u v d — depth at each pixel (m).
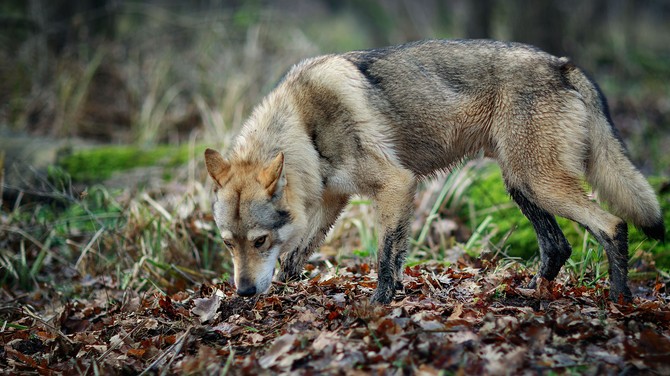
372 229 13.05
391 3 38.41
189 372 7.20
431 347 6.82
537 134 9.13
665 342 6.75
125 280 11.66
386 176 9.20
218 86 20.77
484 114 9.53
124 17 27.16
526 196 9.41
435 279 9.43
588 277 10.35
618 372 6.45
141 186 14.86
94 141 19.45
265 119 9.37
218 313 8.96
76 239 13.75
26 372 8.23
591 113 9.30
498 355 6.66
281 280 9.99
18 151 16.88
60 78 20.41
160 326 8.96
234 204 8.60
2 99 20.84
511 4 27.78
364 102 9.26
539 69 9.23
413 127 9.58
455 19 32.75
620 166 9.30
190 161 15.65
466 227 13.15
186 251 12.54
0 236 13.35
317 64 9.62
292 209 8.96
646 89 28.12
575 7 31.03
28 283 12.37
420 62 9.58
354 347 7.03
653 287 10.24
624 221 8.91
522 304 8.59
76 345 8.88
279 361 7.01
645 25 42.97
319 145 9.23
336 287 9.48
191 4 29.98
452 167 10.51
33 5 22.30
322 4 38.34
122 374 7.80
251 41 22.66
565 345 6.95
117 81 21.47
